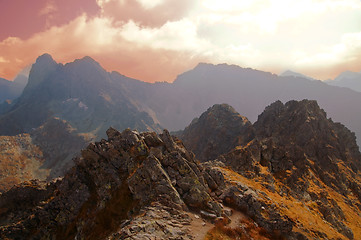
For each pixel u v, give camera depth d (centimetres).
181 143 5172
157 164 3969
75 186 4644
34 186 6209
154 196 3597
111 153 4709
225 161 7356
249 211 3950
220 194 4294
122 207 3762
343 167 10475
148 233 2611
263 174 6800
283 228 3666
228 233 3052
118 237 2583
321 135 11638
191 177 4012
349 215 7138
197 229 2962
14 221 5262
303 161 8394
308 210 5659
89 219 3906
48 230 4334
